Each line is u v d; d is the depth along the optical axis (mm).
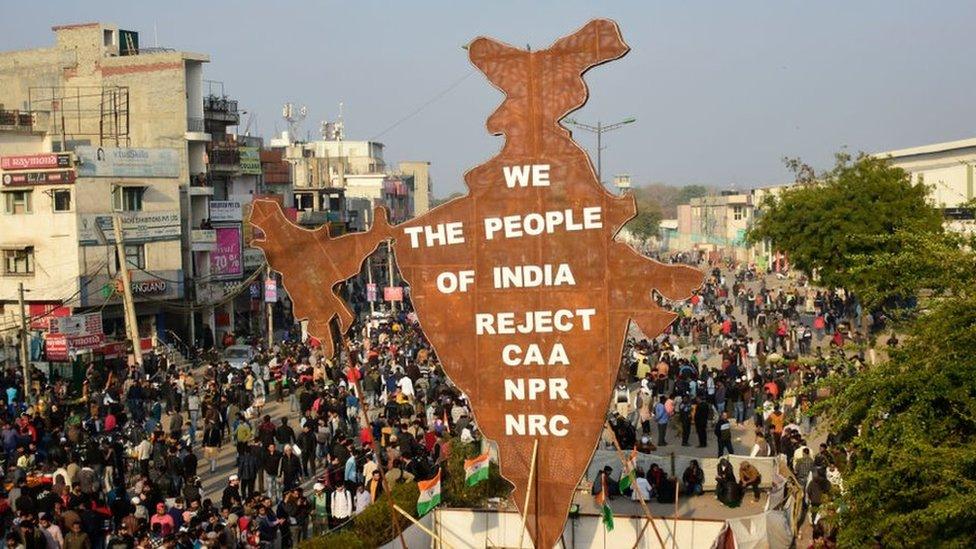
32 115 64312
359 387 19094
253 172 76188
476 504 27703
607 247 17516
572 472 17750
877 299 18469
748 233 61031
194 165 71438
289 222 18625
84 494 24047
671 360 43344
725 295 82188
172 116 70375
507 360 17922
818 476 25531
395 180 133375
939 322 16250
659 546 23562
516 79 17750
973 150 75812
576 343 17672
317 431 33250
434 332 18172
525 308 17844
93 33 72062
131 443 32688
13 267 56375
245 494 29547
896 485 15711
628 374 45844
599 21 17422
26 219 55781
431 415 36531
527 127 17766
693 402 36156
